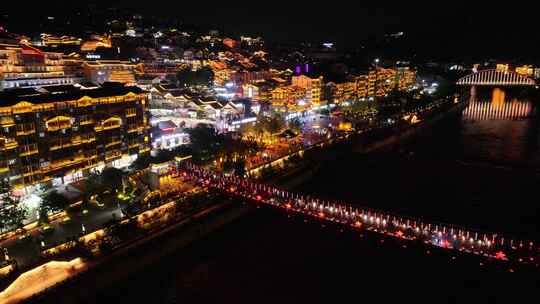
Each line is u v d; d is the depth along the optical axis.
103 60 171.12
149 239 75.88
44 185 89.75
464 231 71.06
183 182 101.38
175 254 79.62
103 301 66.44
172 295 68.81
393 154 153.50
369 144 159.62
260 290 70.25
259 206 83.12
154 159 107.56
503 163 142.38
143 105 114.19
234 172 104.44
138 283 71.38
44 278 63.44
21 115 84.31
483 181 123.81
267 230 90.62
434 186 119.56
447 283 71.38
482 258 62.12
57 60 149.50
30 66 137.88
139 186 97.12
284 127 158.75
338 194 112.44
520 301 66.12
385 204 105.75
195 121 150.75
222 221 89.56
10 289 59.47
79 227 78.38
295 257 80.00
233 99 184.50
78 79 157.25
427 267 76.25
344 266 76.88
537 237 87.25
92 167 100.50
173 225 80.75
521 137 183.00
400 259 79.00
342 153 145.62
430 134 190.12
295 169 120.38
